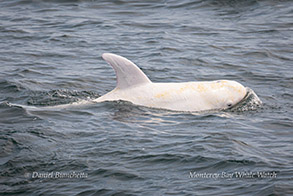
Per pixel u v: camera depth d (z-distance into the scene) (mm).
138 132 45188
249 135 45438
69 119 48156
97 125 46625
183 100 53344
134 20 98250
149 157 39844
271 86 63719
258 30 91125
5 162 38438
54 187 35344
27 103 54344
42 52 78250
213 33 89562
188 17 100125
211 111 53188
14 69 68625
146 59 75125
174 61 74062
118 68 53156
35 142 42062
